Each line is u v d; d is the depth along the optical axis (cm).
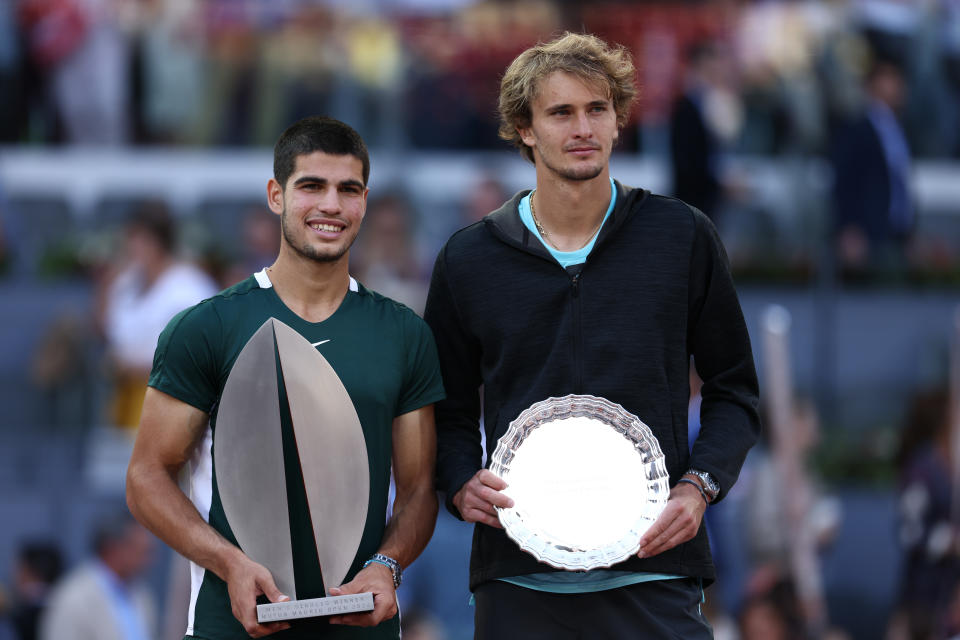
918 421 2691
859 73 3619
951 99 3744
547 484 1183
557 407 1198
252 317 1219
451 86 3650
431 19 3678
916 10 3719
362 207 1227
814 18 3616
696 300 1248
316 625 1194
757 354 3372
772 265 3431
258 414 1189
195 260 3034
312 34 3669
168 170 3678
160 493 1187
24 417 3052
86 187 3653
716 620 2305
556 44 1223
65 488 2925
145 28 3691
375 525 1218
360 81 3644
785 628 2181
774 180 3478
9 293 3347
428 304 1302
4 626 2464
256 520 1179
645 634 1202
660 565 1204
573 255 1238
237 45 3684
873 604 2866
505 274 1244
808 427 2725
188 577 2159
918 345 3406
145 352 2788
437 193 3575
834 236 3450
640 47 3591
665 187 3531
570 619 1212
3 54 3628
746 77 3541
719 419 1246
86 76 3662
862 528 2908
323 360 1199
